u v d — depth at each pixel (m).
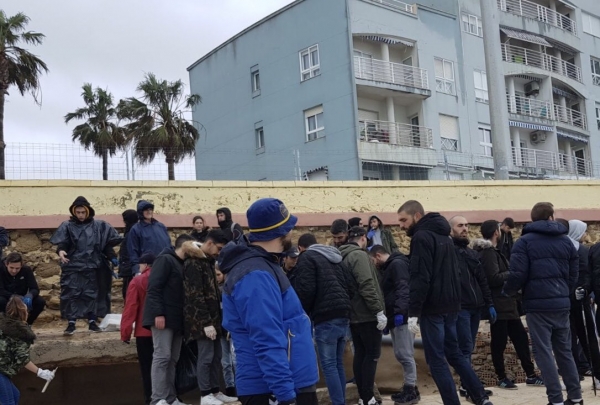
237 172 33.12
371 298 7.20
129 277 9.89
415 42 31.94
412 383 8.08
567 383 7.09
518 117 35.69
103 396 8.77
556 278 6.98
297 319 4.23
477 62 34.34
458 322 7.69
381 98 31.17
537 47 38.28
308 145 30.41
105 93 35.75
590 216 16.25
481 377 10.02
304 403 4.21
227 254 4.16
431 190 15.19
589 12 41.50
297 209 13.95
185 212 13.07
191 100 31.34
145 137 29.88
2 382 6.52
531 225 7.11
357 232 7.75
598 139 40.38
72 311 9.23
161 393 7.25
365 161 28.84
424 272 6.52
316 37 30.38
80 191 12.45
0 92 24.05
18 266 8.80
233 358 8.16
